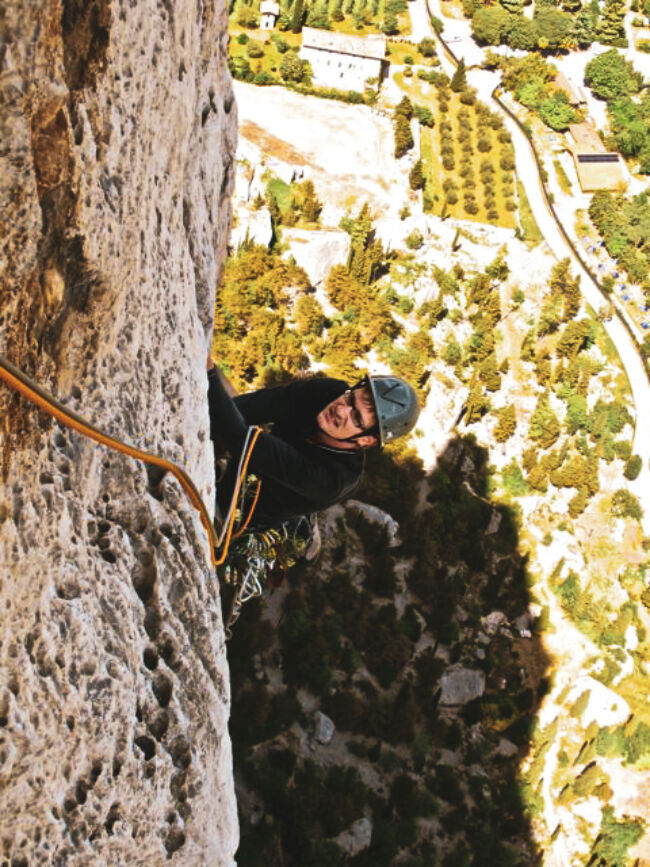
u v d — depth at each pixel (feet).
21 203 10.56
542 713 191.62
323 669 171.22
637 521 229.66
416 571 195.11
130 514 14.19
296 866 153.07
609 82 302.04
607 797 185.47
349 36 275.39
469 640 194.70
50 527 12.12
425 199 260.83
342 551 187.73
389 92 279.90
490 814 175.22
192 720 15.33
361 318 226.17
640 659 208.03
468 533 209.67
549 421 232.53
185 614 15.23
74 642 12.53
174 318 15.55
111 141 12.23
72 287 12.21
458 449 223.51
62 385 12.62
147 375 14.60
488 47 309.63
